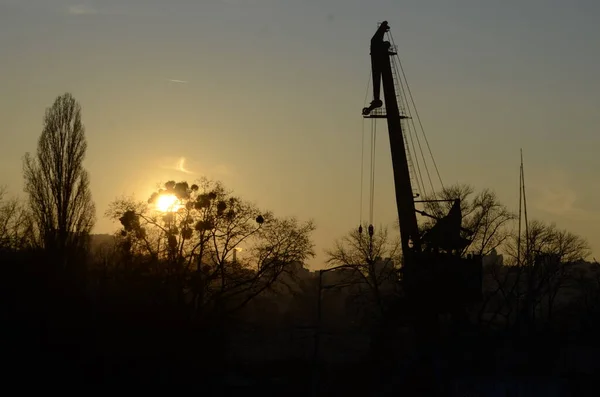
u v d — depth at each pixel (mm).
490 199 92500
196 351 67312
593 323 91375
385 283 109875
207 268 74250
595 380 61344
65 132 75562
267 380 73750
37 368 52312
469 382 59531
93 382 55969
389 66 93000
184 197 73375
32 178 74062
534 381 59219
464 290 82562
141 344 61375
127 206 72375
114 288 67812
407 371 64688
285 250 75375
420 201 90438
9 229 77750
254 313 116312
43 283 57469
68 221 73562
